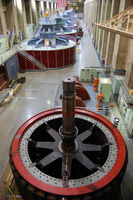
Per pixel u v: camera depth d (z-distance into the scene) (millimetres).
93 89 19297
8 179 7984
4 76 21359
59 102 15852
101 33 30047
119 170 6227
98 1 34594
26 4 39875
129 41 16297
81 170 7988
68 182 5961
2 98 17500
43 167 6887
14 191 7605
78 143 7930
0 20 25234
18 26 35438
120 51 17281
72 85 5523
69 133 6727
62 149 7469
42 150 8680
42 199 5539
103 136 8117
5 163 10781
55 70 26266
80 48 37406
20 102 17547
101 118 8773
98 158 8609
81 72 20734
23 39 36188
